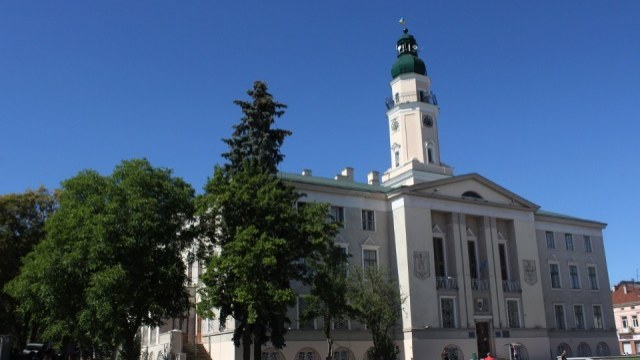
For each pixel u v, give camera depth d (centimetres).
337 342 4628
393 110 6481
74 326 3831
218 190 3478
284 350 4394
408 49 6756
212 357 4503
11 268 4953
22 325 5462
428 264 5006
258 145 3897
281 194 3500
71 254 3266
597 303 6275
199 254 3594
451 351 4866
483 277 5369
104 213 3391
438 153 6344
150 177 3566
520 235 5688
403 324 4800
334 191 4988
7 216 5025
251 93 4072
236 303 3422
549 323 5831
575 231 6425
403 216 5038
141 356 4916
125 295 3247
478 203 5481
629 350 9806
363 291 4234
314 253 3734
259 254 3183
